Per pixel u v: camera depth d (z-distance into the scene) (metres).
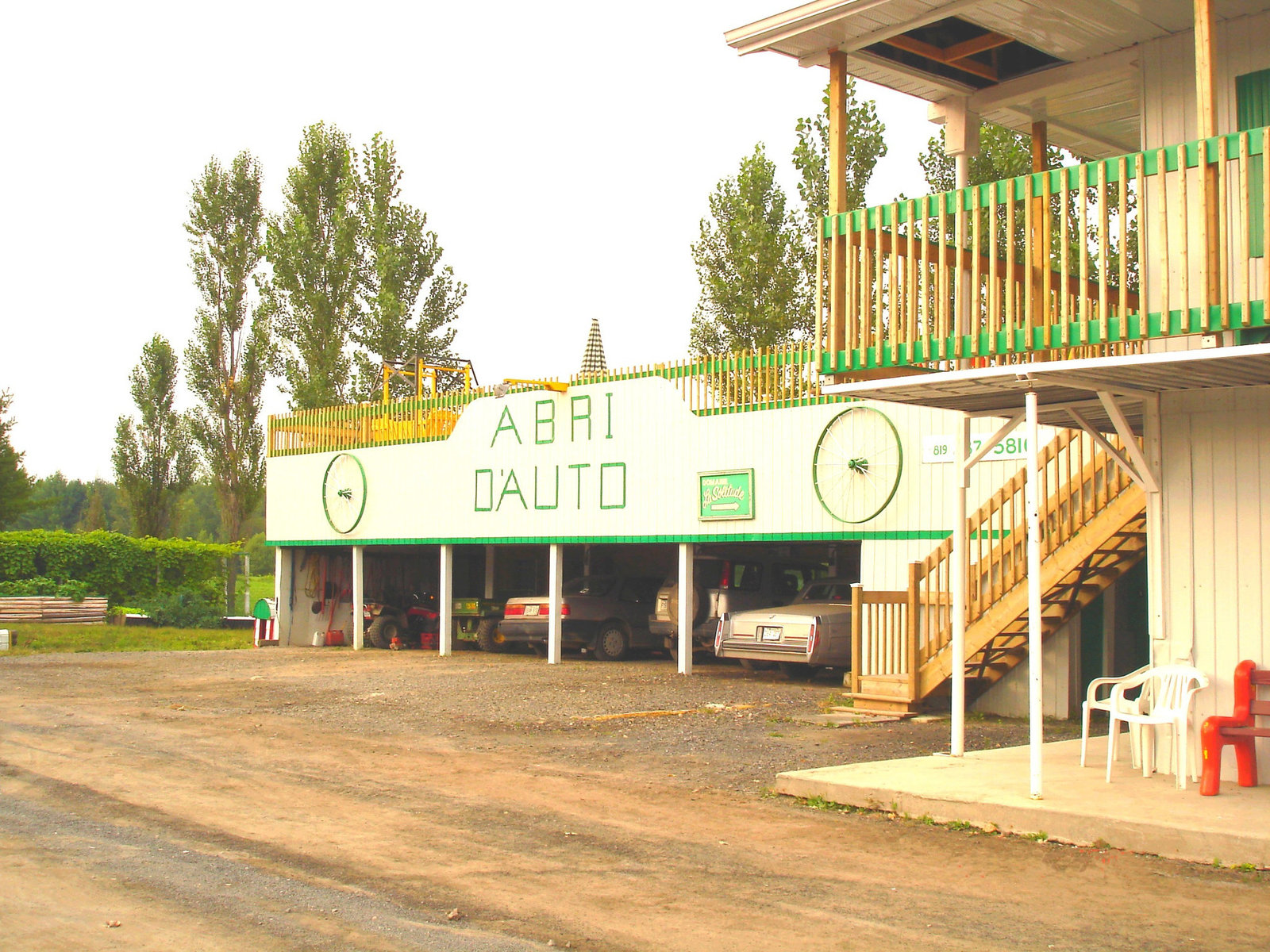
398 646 25.14
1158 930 5.38
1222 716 7.99
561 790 8.66
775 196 27.23
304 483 26.97
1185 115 9.69
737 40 9.95
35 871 6.24
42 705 13.63
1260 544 8.25
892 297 9.35
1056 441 11.87
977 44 10.52
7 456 51.19
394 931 5.30
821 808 8.13
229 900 5.76
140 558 39.06
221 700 14.34
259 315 40.66
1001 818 7.37
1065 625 12.96
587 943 5.16
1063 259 8.35
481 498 22.31
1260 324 7.34
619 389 19.61
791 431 16.78
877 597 13.70
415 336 38.53
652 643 21.64
